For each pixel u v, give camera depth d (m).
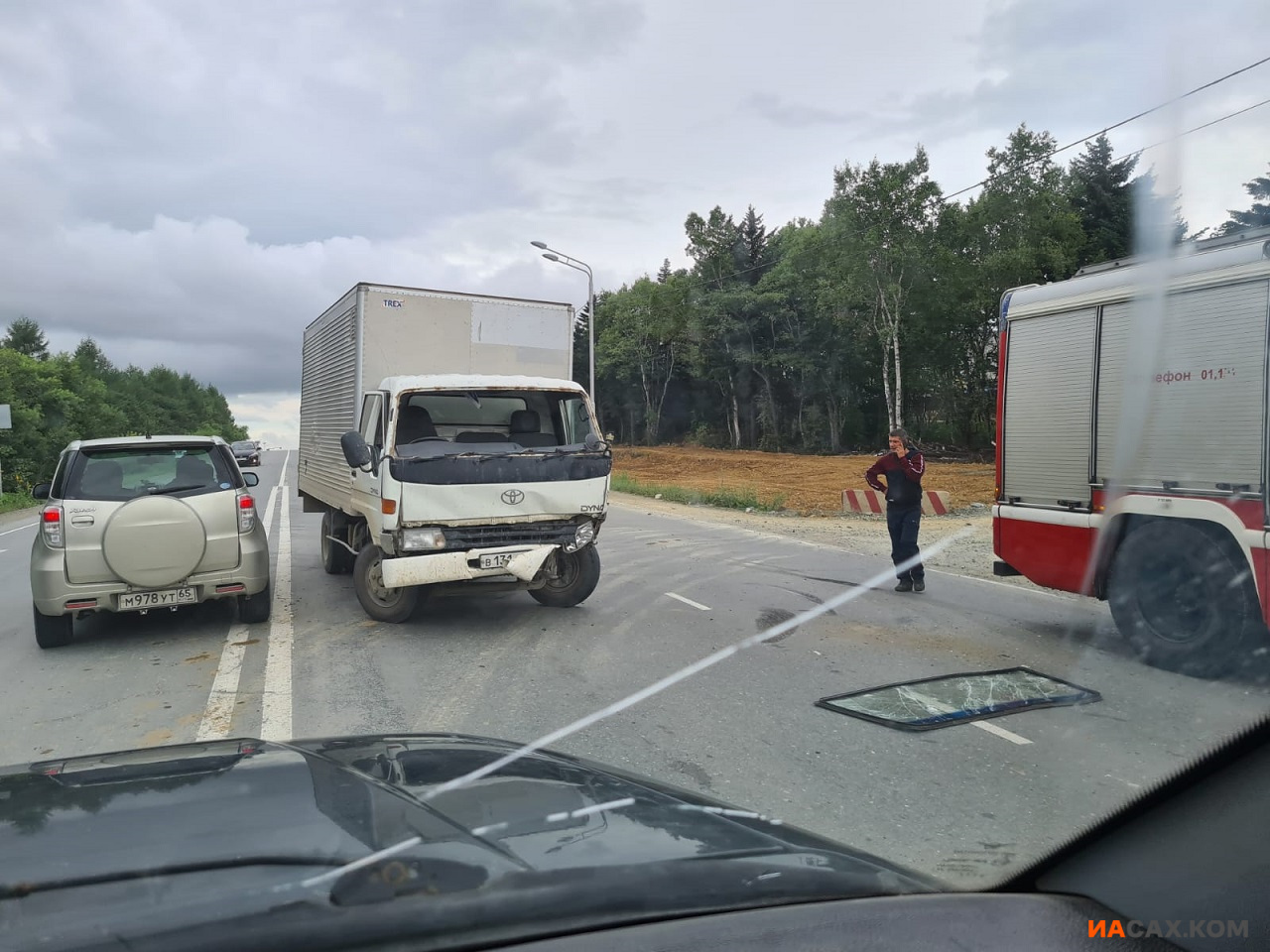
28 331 69.31
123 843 1.39
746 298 58.12
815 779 4.14
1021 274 37.00
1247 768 3.25
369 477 7.86
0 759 4.66
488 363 9.30
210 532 7.20
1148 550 6.14
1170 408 6.03
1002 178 37.38
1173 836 2.67
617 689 5.78
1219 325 5.71
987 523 15.62
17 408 39.31
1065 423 6.86
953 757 4.40
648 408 71.75
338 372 9.84
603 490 7.84
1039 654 6.54
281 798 1.66
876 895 1.39
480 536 7.43
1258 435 5.49
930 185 39.91
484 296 9.30
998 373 7.52
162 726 5.14
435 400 7.95
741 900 1.29
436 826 1.50
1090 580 6.58
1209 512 5.76
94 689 5.93
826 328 52.44
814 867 1.48
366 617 8.16
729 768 4.32
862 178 40.69
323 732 4.97
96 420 51.03
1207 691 5.41
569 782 1.95
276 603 8.89
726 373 62.03
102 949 1.04
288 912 1.12
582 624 7.80
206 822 1.51
